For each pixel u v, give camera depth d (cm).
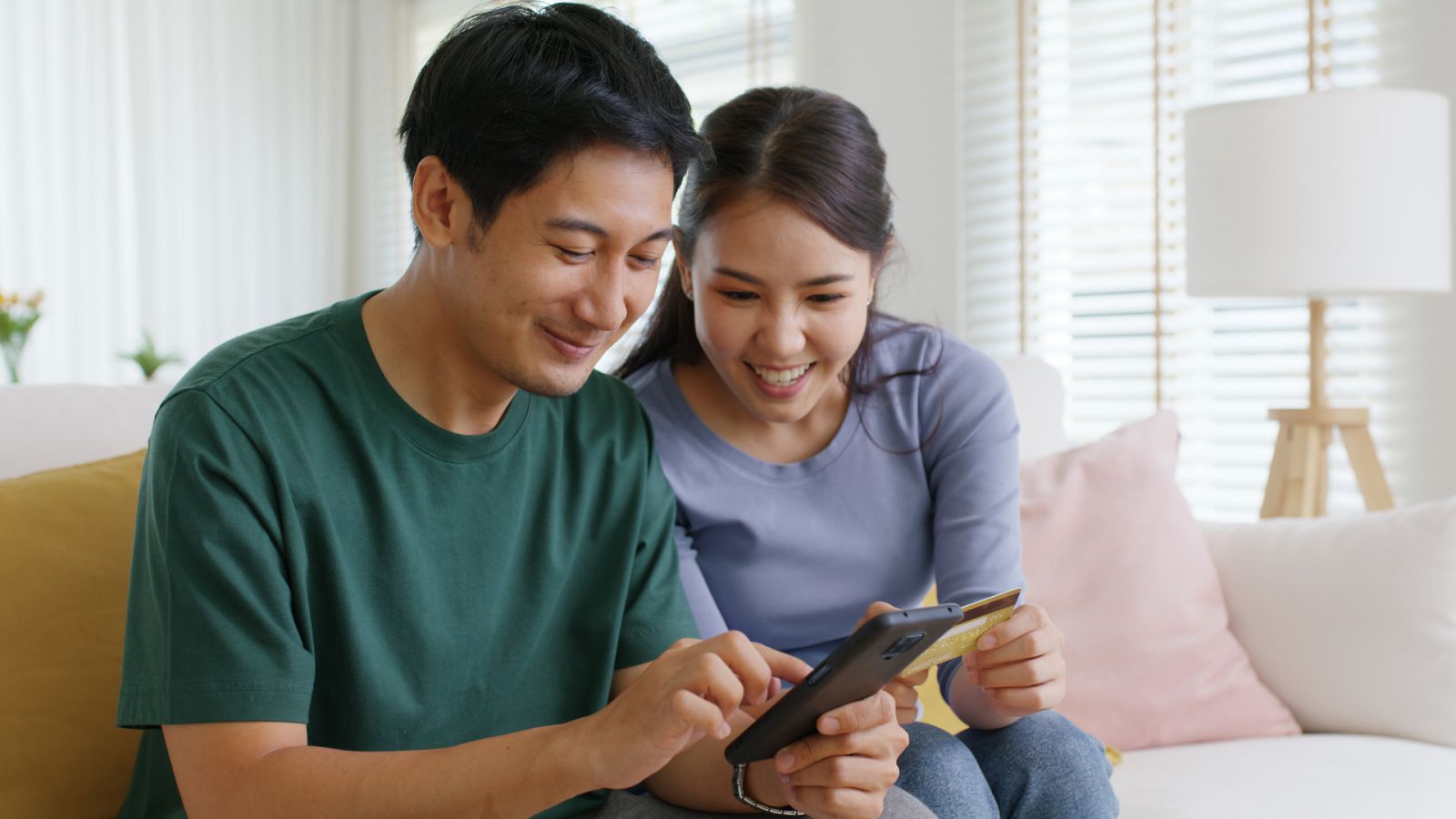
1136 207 266
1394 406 238
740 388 122
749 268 113
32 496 114
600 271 91
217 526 87
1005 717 109
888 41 293
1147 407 269
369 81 407
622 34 93
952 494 132
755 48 322
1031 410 200
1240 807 134
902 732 93
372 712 96
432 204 93
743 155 114
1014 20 275
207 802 84
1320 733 166
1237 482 259
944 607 83
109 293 371
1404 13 231
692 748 107
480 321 93
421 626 99
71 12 365
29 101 361
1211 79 256
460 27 95
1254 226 196
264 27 389
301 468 93
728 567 133
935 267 289
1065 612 166
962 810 100
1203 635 167
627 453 115
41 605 109
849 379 134
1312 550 171
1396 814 133
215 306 383
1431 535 162
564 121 87
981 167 282
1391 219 190
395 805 81
